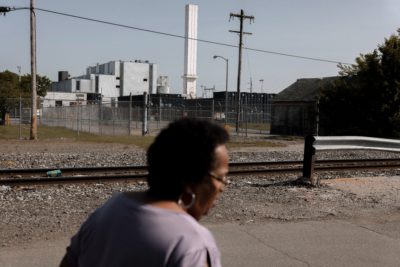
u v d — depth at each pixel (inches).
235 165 558.3
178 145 70.9
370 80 1425.9
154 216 68.3
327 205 358.0
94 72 6131.9
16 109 2236.7
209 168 71.4
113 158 673.0
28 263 215.5
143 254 65.9
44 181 422.3
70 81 5236.2
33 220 293.1
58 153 738.2
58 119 1972.2
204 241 66.3
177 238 65.6
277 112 1927.9
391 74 1408.7
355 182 465.4
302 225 294.4
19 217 300.8
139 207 70.4
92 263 73.2
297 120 1815.9
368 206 358.6
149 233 66.7
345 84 1515.7
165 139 72.2
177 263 64.1
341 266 223.0
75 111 1798.7
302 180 439.5
